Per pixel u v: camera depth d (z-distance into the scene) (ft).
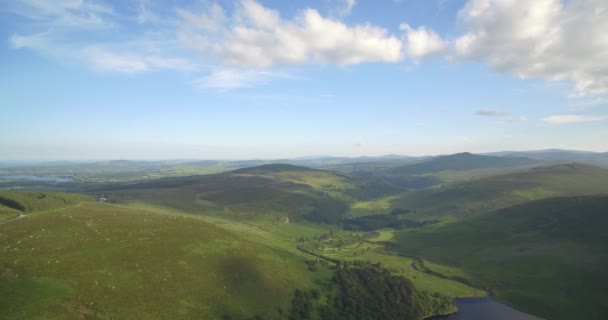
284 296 407.03
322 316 387.75
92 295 295.69
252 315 354.33
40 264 311.27
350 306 409.90
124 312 291.99
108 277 326.65
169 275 364.17
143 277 344.90
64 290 288.51
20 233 363.35
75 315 268.21
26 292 271.49
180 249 418.10
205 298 353.92
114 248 375.04
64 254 338.34
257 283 411.34
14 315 245.45
